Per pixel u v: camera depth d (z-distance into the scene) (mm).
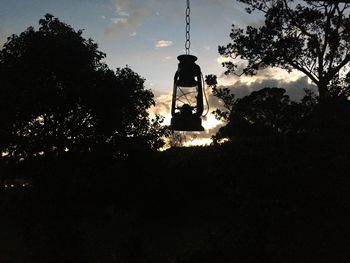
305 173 7859
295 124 9062
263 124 9820
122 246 11125
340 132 7941
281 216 8039
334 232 7488
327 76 12078
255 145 8594
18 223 11000
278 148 8289
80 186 10977
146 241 12969
